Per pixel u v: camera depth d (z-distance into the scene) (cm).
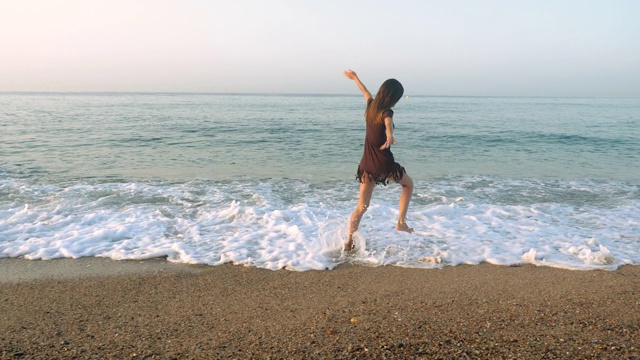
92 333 342
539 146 1642
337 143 1666
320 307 396
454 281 466
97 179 970
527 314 372
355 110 4444
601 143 1728
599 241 596
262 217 682
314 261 519
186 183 945
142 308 396
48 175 1003
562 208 766
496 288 445
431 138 1869
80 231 613
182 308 396
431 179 1028
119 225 640
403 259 529
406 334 331
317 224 651
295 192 878
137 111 3744
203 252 549
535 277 477
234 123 2514
